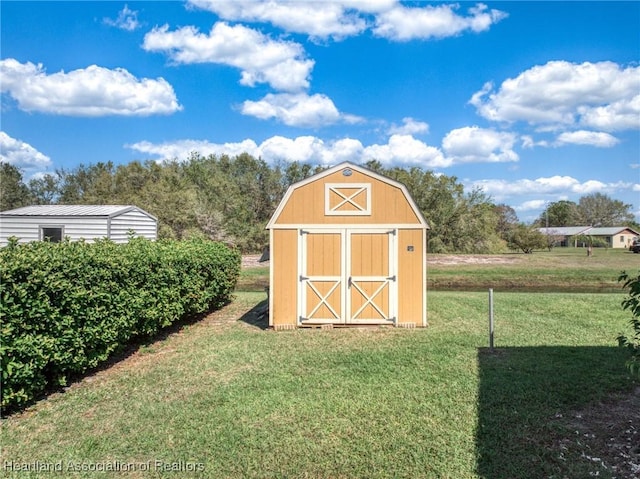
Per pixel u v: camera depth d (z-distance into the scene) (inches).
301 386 225.0
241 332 365.4
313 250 385.4
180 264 356.8
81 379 240.8
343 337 342.3
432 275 929.5
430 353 288.8
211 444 164.4
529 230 1611.7
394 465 149.4
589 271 963.3
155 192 1214.9
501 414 188.7
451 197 1411.2
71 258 221.1
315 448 160.7
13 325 186.9
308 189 386.3
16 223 588.4
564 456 153.7
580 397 207.3
